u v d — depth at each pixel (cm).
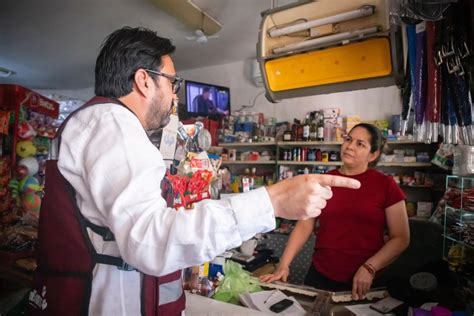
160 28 333
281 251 254
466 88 96
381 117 347
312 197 44
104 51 65
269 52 134
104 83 65
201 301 108
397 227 147
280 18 129
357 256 152
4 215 296
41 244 60
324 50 123
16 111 318
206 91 409
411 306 110
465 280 115
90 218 56
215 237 43
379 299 117
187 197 101
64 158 55
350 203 156
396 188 153
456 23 95
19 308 122
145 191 46
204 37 299
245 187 163
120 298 56
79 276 56
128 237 43
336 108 353
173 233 42
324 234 162
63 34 349
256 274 182
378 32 109
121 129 52
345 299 116
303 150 356
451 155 256
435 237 163
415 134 112
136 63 63
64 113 601
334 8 117
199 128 145
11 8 290
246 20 309
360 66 119
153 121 69
